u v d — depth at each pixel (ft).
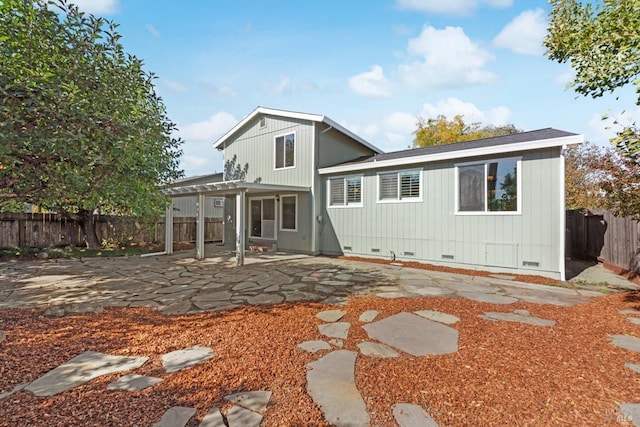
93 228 40.34
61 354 10.44
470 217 26.48
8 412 7.21
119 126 11.14
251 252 40.19
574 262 31.30
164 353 10.52
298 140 38.37
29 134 9.00
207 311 15.33
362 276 23.79
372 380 8.69
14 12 10.59
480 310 15.08
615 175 17.19
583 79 14.35
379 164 31.53
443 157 27.14
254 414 7.22
